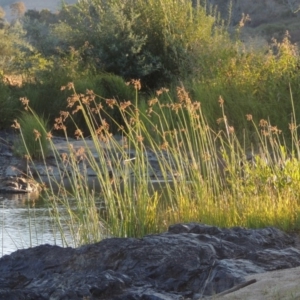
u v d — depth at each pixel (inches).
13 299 229.0
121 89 778.2
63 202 409.7
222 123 666.8
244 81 726.5
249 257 259.6
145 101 775.7
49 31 981.8
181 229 291.3
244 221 333.7
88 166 599.5
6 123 723.4
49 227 398.6
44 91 767.1
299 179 369.7
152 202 378.3
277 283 222.1
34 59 919.0
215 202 359.3
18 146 649.6
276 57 813.9
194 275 245.8
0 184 565.3
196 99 698.2
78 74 826.8
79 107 375.6
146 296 231.0
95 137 362.6
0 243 359.9
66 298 229.8
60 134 736.3
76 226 386.3
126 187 349.4
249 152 595.2
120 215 358.9
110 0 925.8
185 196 359.6
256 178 371.9
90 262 260.5
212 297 220.5
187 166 392.8
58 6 991.6
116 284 237.9
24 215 440.8
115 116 746.2
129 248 260.5
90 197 354.6
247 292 216.7
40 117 740.0
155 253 256.4
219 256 262.1
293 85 684.1
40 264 268.7
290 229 325.1
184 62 840.3
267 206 341.4
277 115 657.6
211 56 802.2
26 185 561.3
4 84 782.5
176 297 232.7
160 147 392.5
